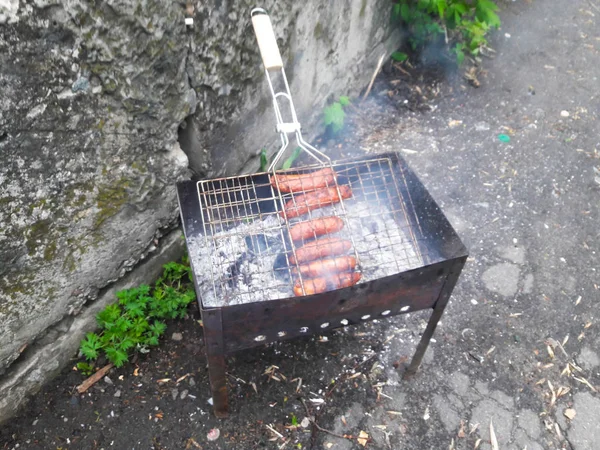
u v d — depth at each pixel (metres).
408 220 1.96
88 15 1.66
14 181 1.75
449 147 3.51
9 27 1.48
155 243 2.56
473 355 2.50
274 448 2.17
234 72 2.42
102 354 2.40
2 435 2.15
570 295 2.76
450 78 4.01
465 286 2.78
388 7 3.70
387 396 2.34
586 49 4.37
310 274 1.80
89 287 2.30
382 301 1.81
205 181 2.06
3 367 2.08
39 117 1.71
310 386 2.36
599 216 3.14
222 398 2.11
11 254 1.86
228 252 1.96
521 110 3.79
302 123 3.31
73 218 2.04
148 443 2.16
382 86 3.95
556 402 2.35
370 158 2.10
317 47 3.05
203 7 2.04
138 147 2.14
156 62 1.98
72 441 2.14
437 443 2.21
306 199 2.00
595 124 3.71
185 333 2.50
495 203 3.18
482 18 3.76
